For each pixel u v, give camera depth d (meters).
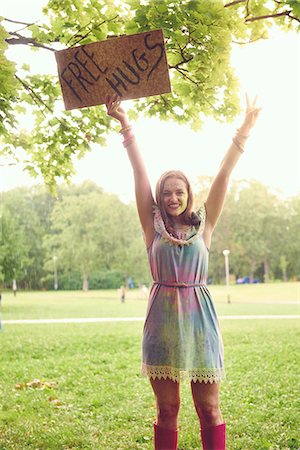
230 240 90.25
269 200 92.44
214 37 5.12
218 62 5.40
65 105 4.54
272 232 94.12
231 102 6.15
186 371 3.92
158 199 4.24
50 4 5.89
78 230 79.44
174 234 4.12
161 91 4.32
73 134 8.08
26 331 20.98
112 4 5.75
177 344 3.93
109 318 28.59
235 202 90.75
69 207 80.62
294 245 93.44
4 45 4.96
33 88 7.65
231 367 11.52
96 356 13.84
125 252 79.19
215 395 4.00
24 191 95.75
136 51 4.30
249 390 8.80
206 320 4.04
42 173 9.04
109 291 82.06
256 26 5.67
